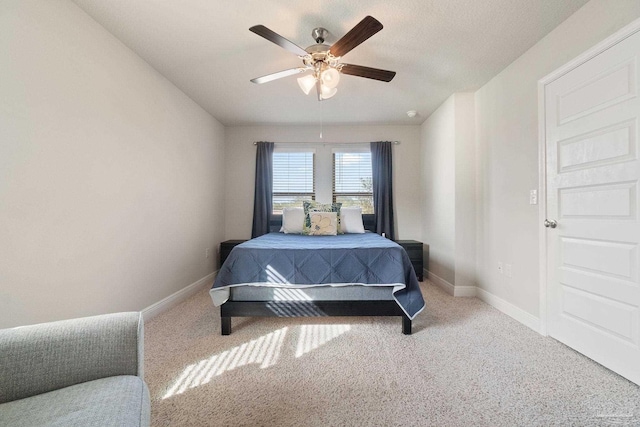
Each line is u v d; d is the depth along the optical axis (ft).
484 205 9.06
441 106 10.72
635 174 4.66
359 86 9.12
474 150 9.58
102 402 2.36
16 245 4.44
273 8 5.59
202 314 8.05
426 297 9.51
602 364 5.22
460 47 6.93
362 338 6.48
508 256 7.86
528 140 7.08
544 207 6.56
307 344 6.20
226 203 13.43
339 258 6.86
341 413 4.11
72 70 5.38
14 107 4.40
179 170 9.26
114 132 6.45
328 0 5.38
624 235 4.84
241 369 5.25
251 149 13.43
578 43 5.69
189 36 6.48
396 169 13.34
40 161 4.79
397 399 4.40
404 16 5.82
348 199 13.65
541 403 4.26
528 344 6.10
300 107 10.96
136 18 5.86
